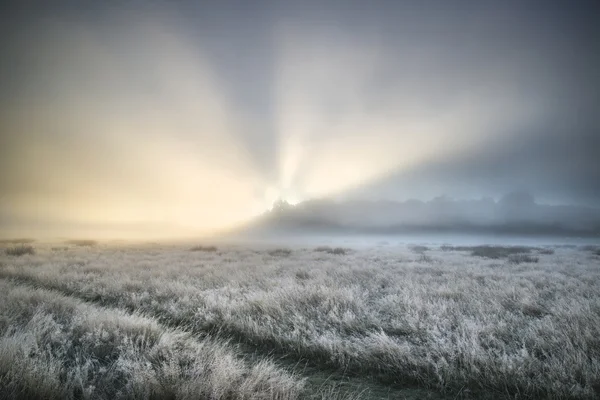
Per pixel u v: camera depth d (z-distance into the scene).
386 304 7.21
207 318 6.20
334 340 4.79
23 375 3.23
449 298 7.69
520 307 6.91
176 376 3.43
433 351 4.41
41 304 6.36
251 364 4.39
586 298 7.92
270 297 7.22
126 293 8.57
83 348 4.41
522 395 3.51
